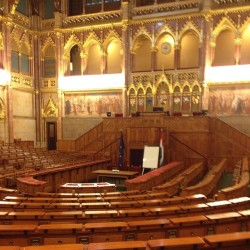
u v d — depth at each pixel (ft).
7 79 85.51
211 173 50.31
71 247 12.67
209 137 73.15
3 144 77.05
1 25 84.89
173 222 18.16
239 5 80.89
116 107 92.94
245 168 54.08
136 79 91.15
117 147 78.43
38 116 98.99
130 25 91.45
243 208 24.70
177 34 87.25
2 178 48.57
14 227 17.21
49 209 24.77
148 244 13.38
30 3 97.40
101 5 95.86
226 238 13.56
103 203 26.20
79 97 96.78
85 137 83.82
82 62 96.99
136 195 32.99
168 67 91.45
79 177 65.67
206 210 22.98
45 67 99.71
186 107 86.43
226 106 82.64
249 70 80.38
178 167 66.64
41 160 67.46
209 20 83.46
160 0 89.40
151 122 75.77
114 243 13.25
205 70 83.66
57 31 96.43
